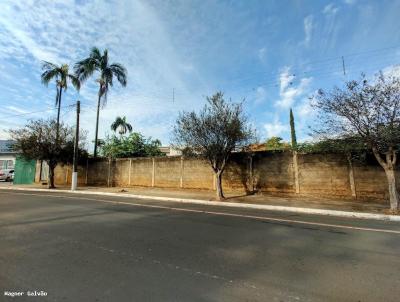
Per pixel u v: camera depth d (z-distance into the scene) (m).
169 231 7.29
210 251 5.53
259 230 7.64
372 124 11.25
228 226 8.12
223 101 15.34
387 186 13.52
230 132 14.86
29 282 3.90
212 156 15.58
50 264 4.64
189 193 18.11
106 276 4.16
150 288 3.76
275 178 16.55
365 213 10.54
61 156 23.67
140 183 22.48
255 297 3.54
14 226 7.62
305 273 4.42
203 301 3.40
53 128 22.98
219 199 14.94
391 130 10.84
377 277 4.28
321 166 15.24
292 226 8.30
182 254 5.30
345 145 12.47
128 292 3.62
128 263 4.75
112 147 28.88
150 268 4.52
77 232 6.99
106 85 28.06
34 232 6.93
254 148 18.33
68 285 3.82
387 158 11.45
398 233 7.51
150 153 29.80
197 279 4.10
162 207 12.20
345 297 3.60
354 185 14.30
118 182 23.89
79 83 28.02
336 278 4.23
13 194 17.41
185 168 20.06
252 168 17.39
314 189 15.34
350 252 5.62
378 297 3.61
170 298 3.46
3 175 33.78
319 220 9.51
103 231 7.15
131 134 29.94
